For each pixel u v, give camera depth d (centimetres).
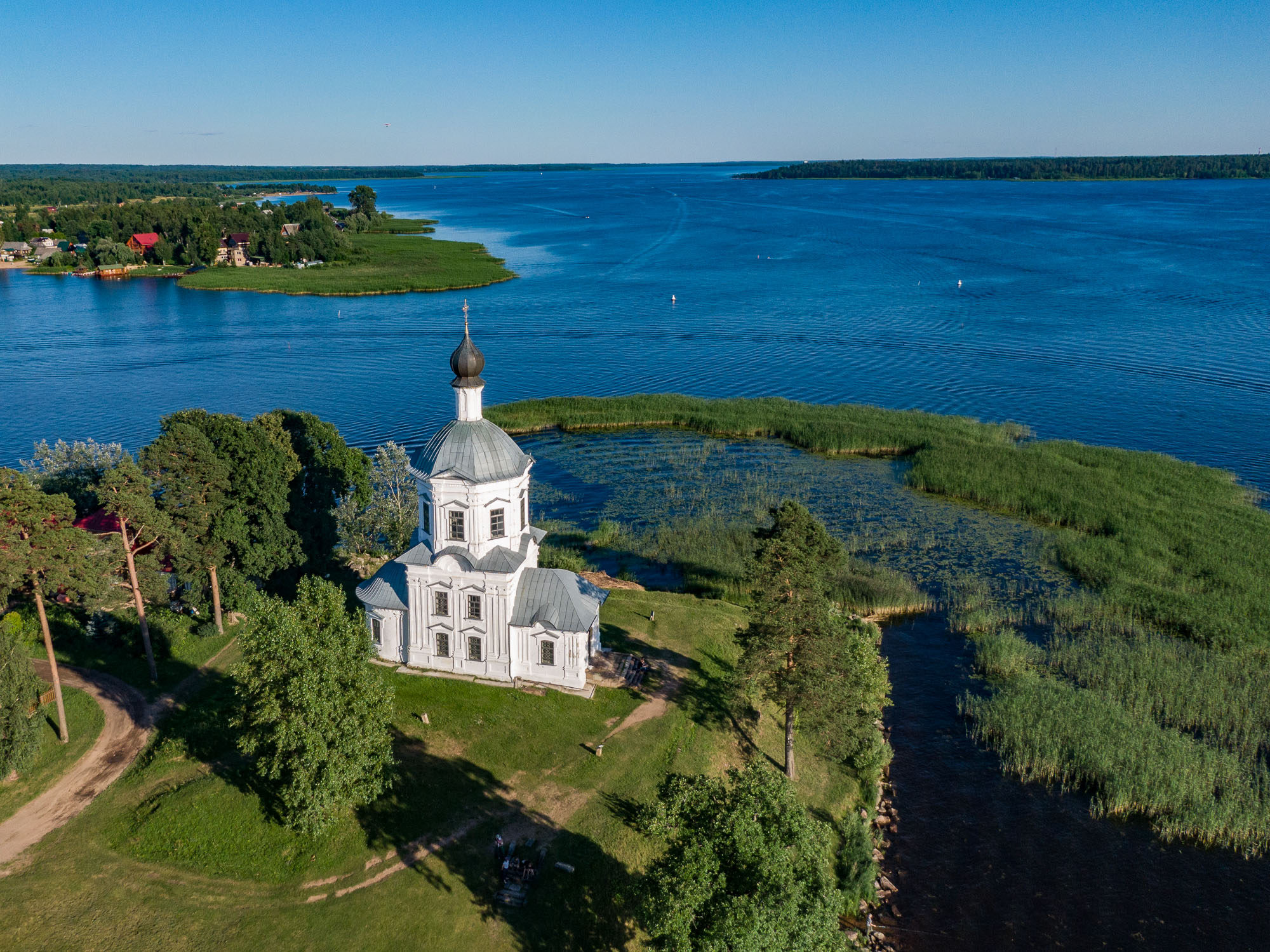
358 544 9431
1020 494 11356
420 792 5531
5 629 5862
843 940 4022
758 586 5756
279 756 5022
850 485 12162
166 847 5131
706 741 6278
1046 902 5272
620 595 8438
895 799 6128
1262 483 12212
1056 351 19700
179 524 7156
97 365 18788
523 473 6444
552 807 5500
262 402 16025
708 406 15388
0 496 5544
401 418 15175
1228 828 5709
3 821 5325
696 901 3741
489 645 6612
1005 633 8044
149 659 6900
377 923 4672
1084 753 6300
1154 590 8762
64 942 4438
